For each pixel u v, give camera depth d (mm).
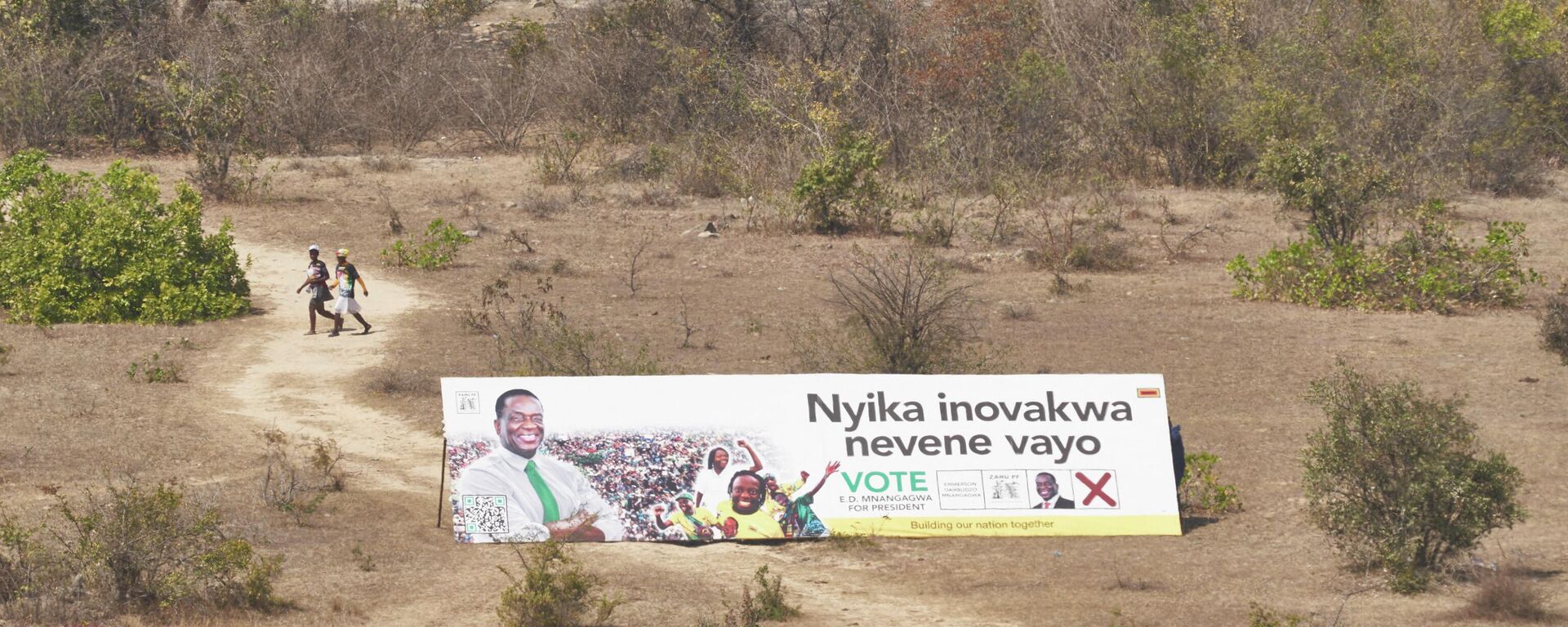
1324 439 11797
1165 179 38750
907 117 40125
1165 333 21422
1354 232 25734
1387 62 39125
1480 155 36594
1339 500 11797
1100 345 20547
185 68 39469
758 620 9758
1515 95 40906
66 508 10523
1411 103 37156
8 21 41938
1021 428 13070
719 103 42750
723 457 12805
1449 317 22656
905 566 11859
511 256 27844
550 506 12500
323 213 31844
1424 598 10516
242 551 10273
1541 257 27734
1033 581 11281
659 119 43938
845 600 10734
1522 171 36781
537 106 45562
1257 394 17891
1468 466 11344
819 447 12906
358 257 27719
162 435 15406
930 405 13062
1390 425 11328
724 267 27094
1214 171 37969
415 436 16047
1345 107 37812
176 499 10547
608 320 22203
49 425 15539
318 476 14047
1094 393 13195
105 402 16797
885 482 12883
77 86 39688
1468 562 11430
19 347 19797
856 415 13000
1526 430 16047
